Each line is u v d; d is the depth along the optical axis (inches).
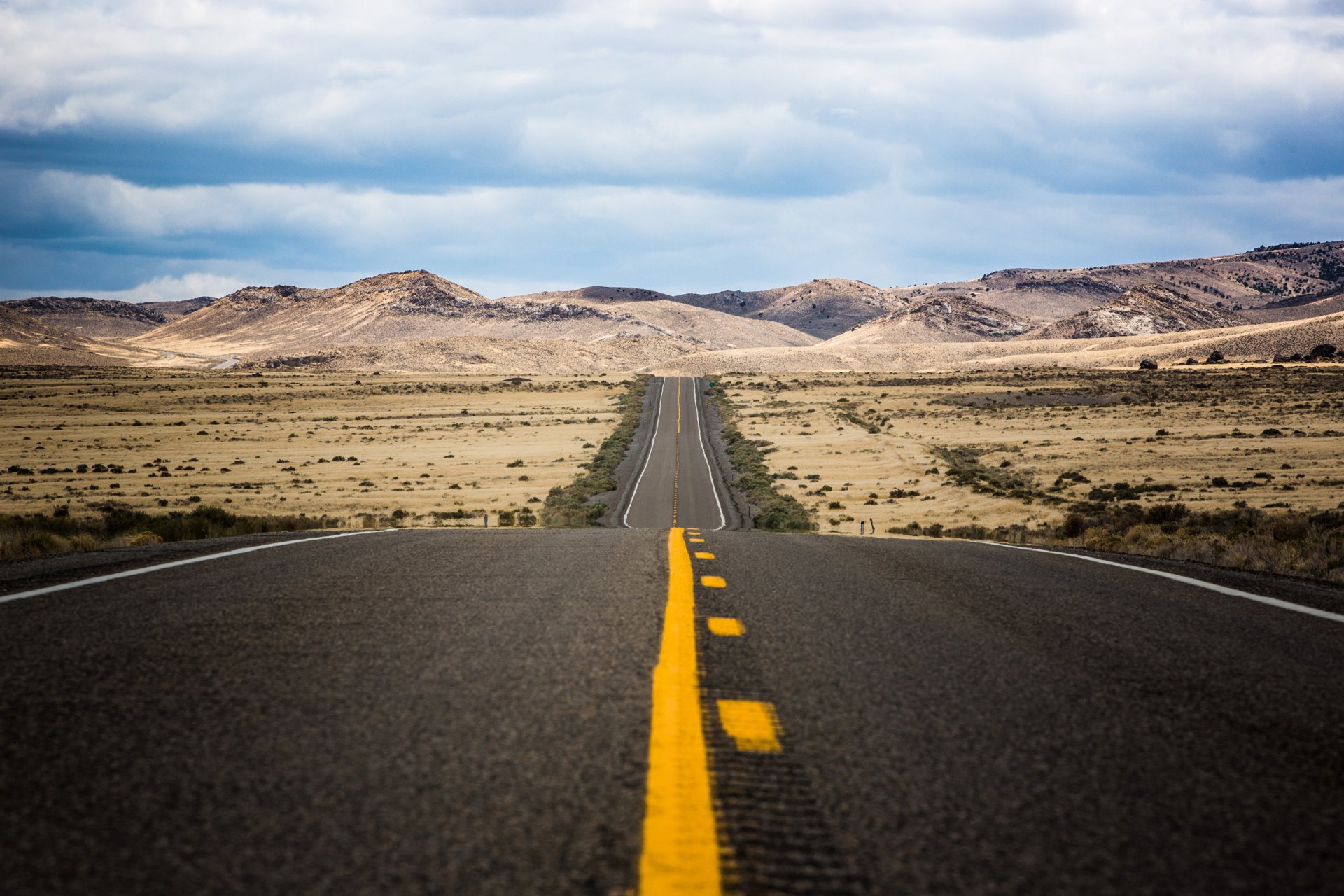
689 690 147.7
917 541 511.2
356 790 103.7
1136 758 123.1
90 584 256.8
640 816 96.7
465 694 145.2
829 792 105.5
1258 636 215.5
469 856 86.6
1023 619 228.8
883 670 169.3
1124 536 885.8
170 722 128.7
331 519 1745.8
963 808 102.1
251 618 206.5
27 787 103.3
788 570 312.3
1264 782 115.3
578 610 221.5
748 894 78.2
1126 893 82.1
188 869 83.4
